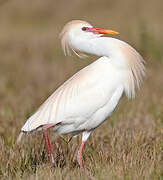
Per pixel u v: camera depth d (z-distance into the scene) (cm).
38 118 976
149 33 2700
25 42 3331
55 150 1094
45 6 4788
